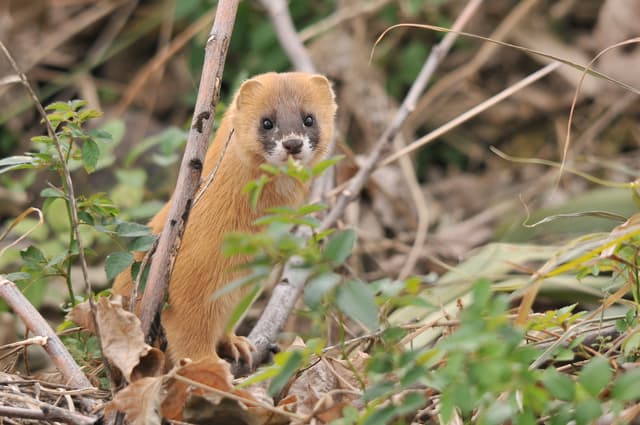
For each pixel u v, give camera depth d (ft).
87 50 56.80
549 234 40.04
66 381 25.45
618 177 48.67
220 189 28.86
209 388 22.11
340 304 18.71
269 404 23.16
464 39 55.31
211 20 49.70
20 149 52.70
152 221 30.91
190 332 28.84
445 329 26.94
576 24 55.98
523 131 53.57
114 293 29.91
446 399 18.13
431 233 48.44
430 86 54.49
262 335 31.58
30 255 26.94
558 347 23.21
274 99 30.81
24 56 54.44
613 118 51.93
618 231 23.81
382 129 51.55
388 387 19.94
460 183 51.60
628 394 18.22
